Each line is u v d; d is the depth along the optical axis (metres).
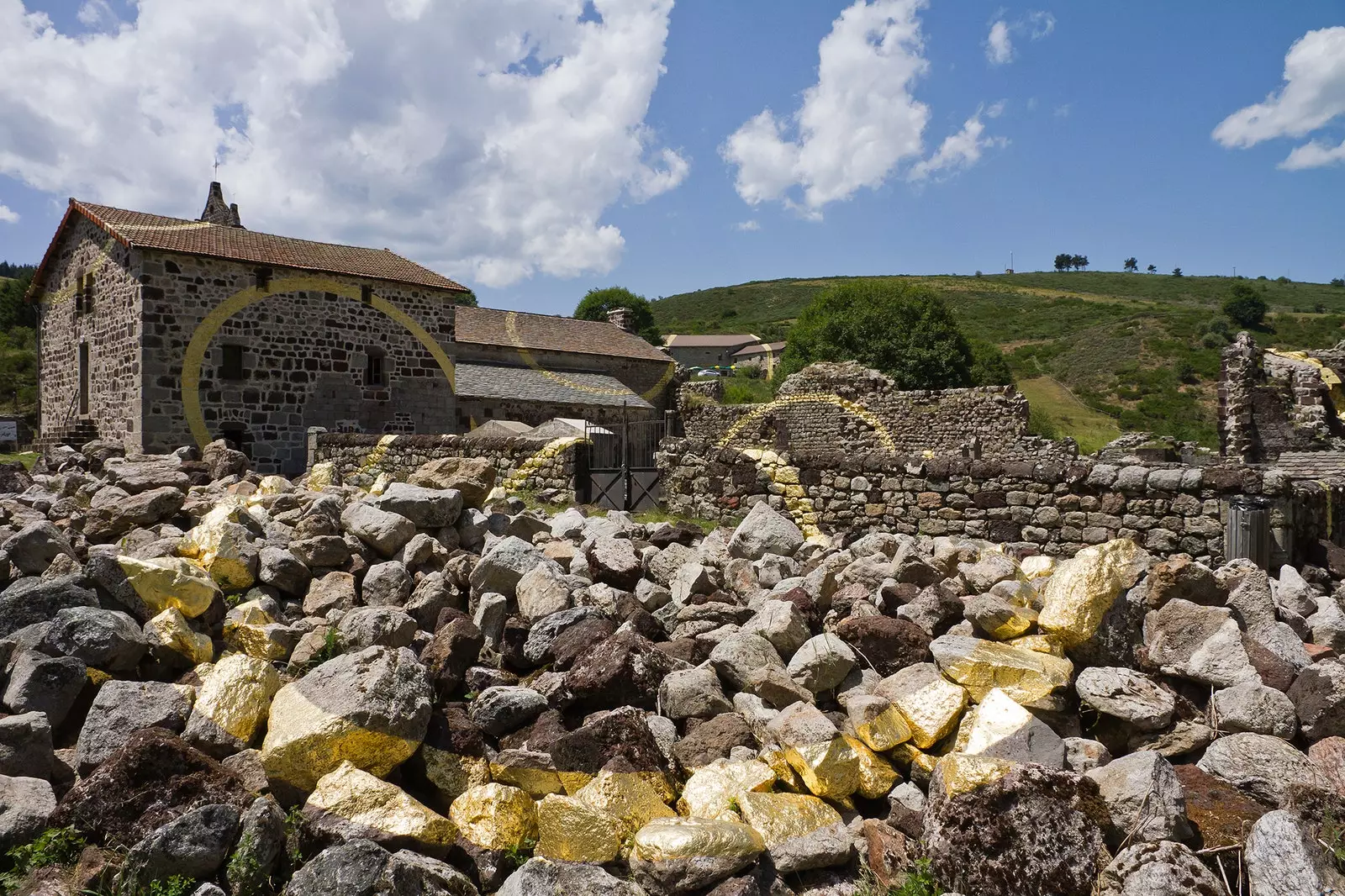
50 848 3.19
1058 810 3.16
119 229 20.34
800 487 10.20
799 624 4.74
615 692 4.31
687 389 37.78
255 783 3.60
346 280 23.08
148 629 4.57
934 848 3.24
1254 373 18.91
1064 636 4.38
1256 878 2.92
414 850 3.28
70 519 6.85
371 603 5.43
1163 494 7.50
